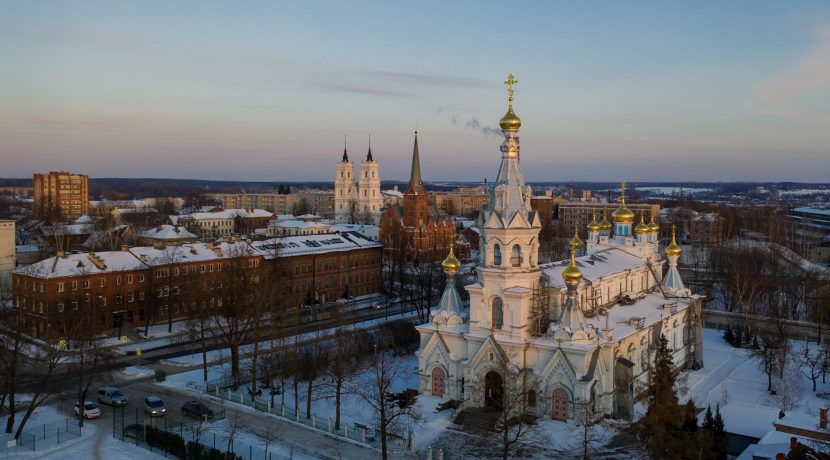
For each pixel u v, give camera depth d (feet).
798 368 326.24
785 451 194.70
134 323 430.20
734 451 234.58
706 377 332.80
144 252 451.53
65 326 343.26
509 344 266.98
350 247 551.59
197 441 223.51
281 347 314.76
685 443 195.83
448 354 283.18
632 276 351.46
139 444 238.07
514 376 251.39
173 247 472.85
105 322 413.80
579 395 254.68
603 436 246.27
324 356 315.78
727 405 279.69
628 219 381.19
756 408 274.16
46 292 387.14
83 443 238.68
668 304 335.88
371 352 361.92
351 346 336.90
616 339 270.87
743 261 576.61
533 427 250.78
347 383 310.24
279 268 485.97
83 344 274.98
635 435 229.86
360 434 248.52
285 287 469.16
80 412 253.03
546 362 264.72
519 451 235.81
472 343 277.23
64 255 416.67
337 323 383.86
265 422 263.49
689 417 208.44
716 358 370.32
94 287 409.28
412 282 552.41
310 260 519.19
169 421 260.62
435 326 289.74
